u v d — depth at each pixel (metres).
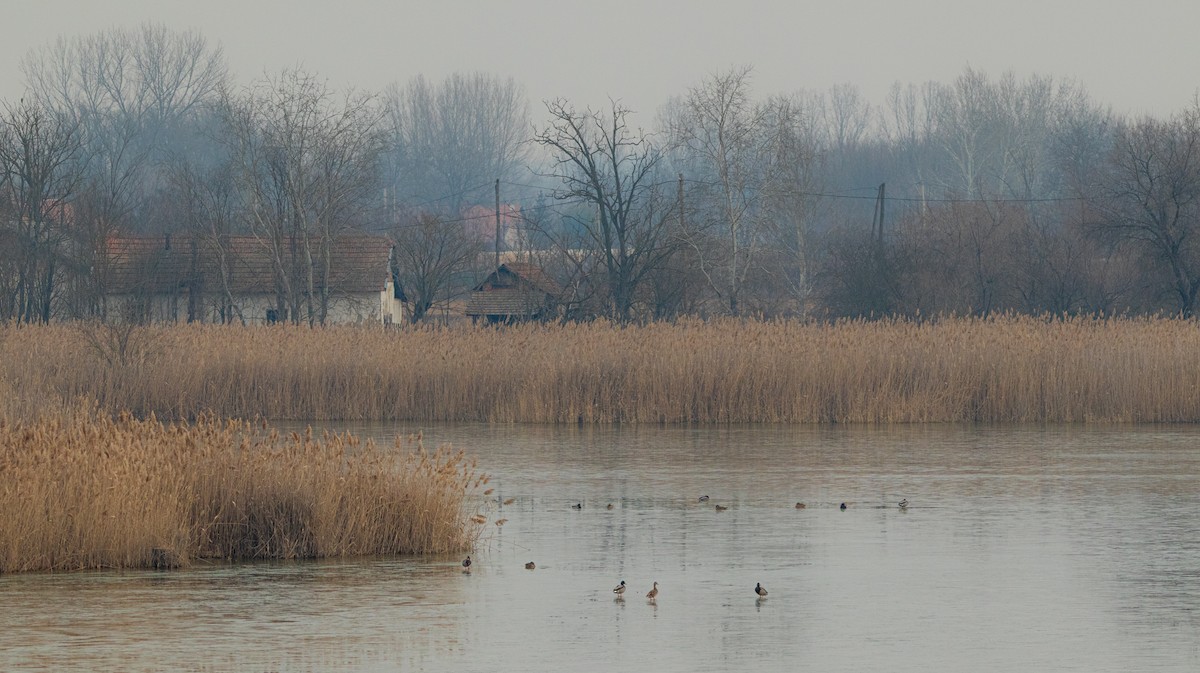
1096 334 91.06
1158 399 86.69
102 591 37.84
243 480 43.44
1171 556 43.31
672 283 144.12
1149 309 151.12
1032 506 53.41
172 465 43.06
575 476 61.81
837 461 67.25
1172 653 31.69
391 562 42.28
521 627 34.22
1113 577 40.16
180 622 34.47
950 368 87.69
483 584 39.19
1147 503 54.16
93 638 32.94
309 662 30.91
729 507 53.22
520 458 68.38
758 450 71.88
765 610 36.06
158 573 40.38
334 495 43.91
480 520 45.50
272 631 33.69
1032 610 36.03
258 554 42.84
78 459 41.97
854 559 42.97
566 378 87.62
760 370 87.56
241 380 88.44
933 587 38.84
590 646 32.41
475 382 88.69
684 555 43.62
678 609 36.22
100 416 46.09
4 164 148.88
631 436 78.94
